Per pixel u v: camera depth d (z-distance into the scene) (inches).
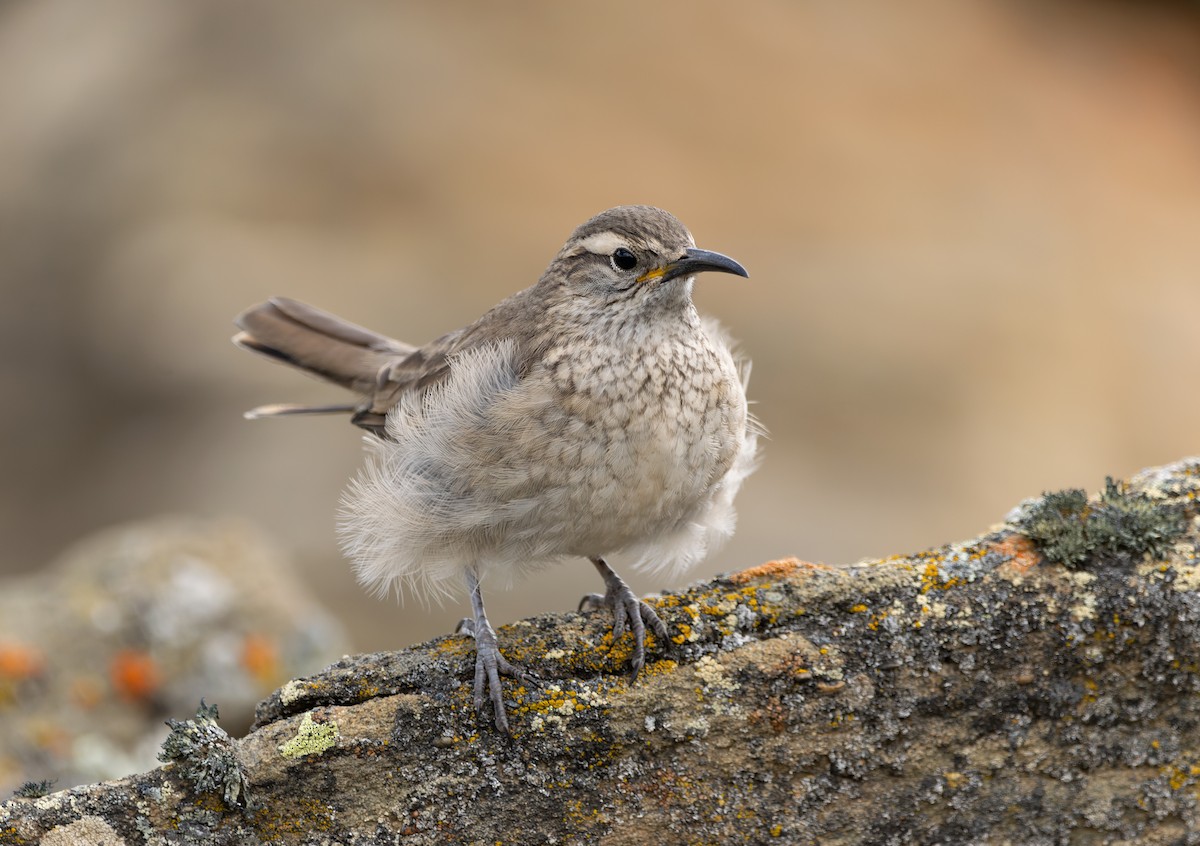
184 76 768.3
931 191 735.1
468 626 257.1
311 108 743.1
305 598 435.5
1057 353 652.7
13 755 359.6
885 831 230.2
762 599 239.0
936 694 231.5
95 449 657.0
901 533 562.9
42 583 415.2
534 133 728.3
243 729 397.7
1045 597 235.5
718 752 228.2
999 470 596.4
